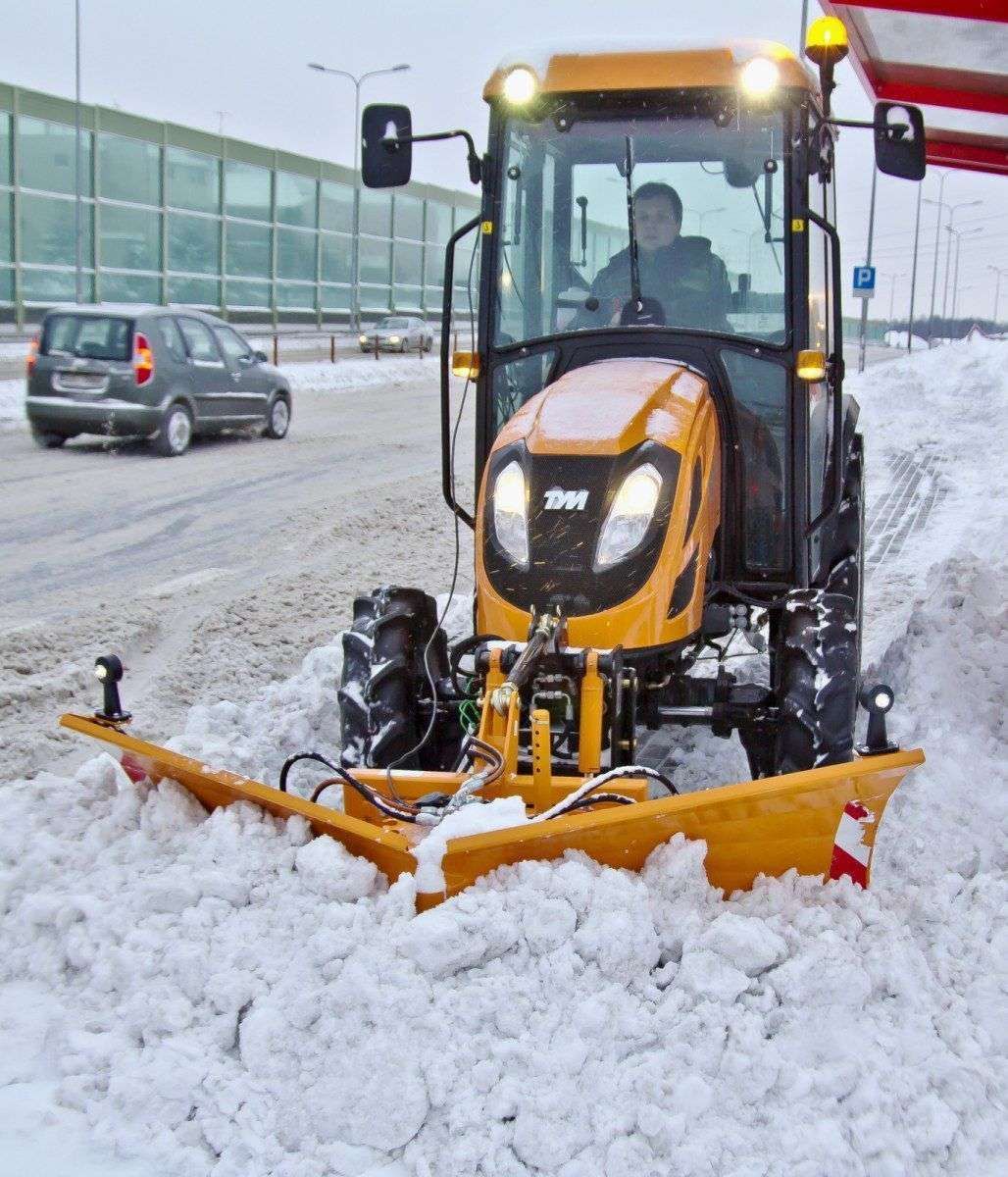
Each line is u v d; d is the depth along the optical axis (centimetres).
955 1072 299
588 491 414
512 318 500
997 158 1080
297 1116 287
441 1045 294
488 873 332
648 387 446
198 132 3544
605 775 352
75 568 895
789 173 472
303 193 4059
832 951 315
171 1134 285
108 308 1441
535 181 493
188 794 381
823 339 541
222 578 877
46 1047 312
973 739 552
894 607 798
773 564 495
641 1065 291
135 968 321
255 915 335
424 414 2134
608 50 479
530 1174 274
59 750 552
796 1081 290
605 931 313
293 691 603
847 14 720
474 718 427
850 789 329
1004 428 1909
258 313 3944
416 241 4788
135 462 1405
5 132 2936
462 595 784
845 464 638
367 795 362
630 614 402
